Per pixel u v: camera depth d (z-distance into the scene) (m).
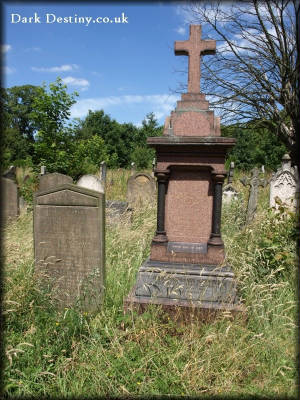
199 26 3.59
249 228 5.43
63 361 2.50
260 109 7.50
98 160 20.84
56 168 9.66
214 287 3.24
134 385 2.35
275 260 3.94
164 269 3.42
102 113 35.94
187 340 2.73
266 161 17.91
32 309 3.03
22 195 9.52
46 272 3.74
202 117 3.45
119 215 6.46
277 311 2.97
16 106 31.20
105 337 2.87
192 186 3.61
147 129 34.66
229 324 2.79
